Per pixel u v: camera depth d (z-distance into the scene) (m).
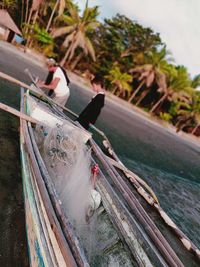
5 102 8.20
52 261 2.12
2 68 13.32
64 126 4.49
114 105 33.03
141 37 38.03
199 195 10.41
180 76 39.38
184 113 42.16
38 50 31.62
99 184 3.83
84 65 38.91
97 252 3.25
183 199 8.84
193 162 20.50
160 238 2.95
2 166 4.52
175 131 43.81
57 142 3.76
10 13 31.86
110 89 39.59
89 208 3.51
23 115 4.39
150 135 22.27
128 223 3.15
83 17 30.95
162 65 37.50
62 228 2.24
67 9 33.09
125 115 27.94
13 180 4.30
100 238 3.37
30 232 2.86
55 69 6.95
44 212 2.47
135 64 39.66
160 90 38.66
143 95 40.75
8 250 3.01
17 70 14.98
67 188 3.44
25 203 3.44
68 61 34.19
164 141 23.77
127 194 3.56
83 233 3.29
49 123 4.64
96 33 38.09
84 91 27.25
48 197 2.53
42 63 27.83
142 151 13.04
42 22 33.94
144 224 3.10
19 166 4.75
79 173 3.56
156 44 38.47
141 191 5.50
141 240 2.89
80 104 16.25
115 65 38.44
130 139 14.66
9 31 28.05
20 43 29.55
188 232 6.51
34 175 2.96
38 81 7.62
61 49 35.34
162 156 15.04
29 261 2.90
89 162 3.83
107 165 4.16
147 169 9.95
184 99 40.56
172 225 5.00
